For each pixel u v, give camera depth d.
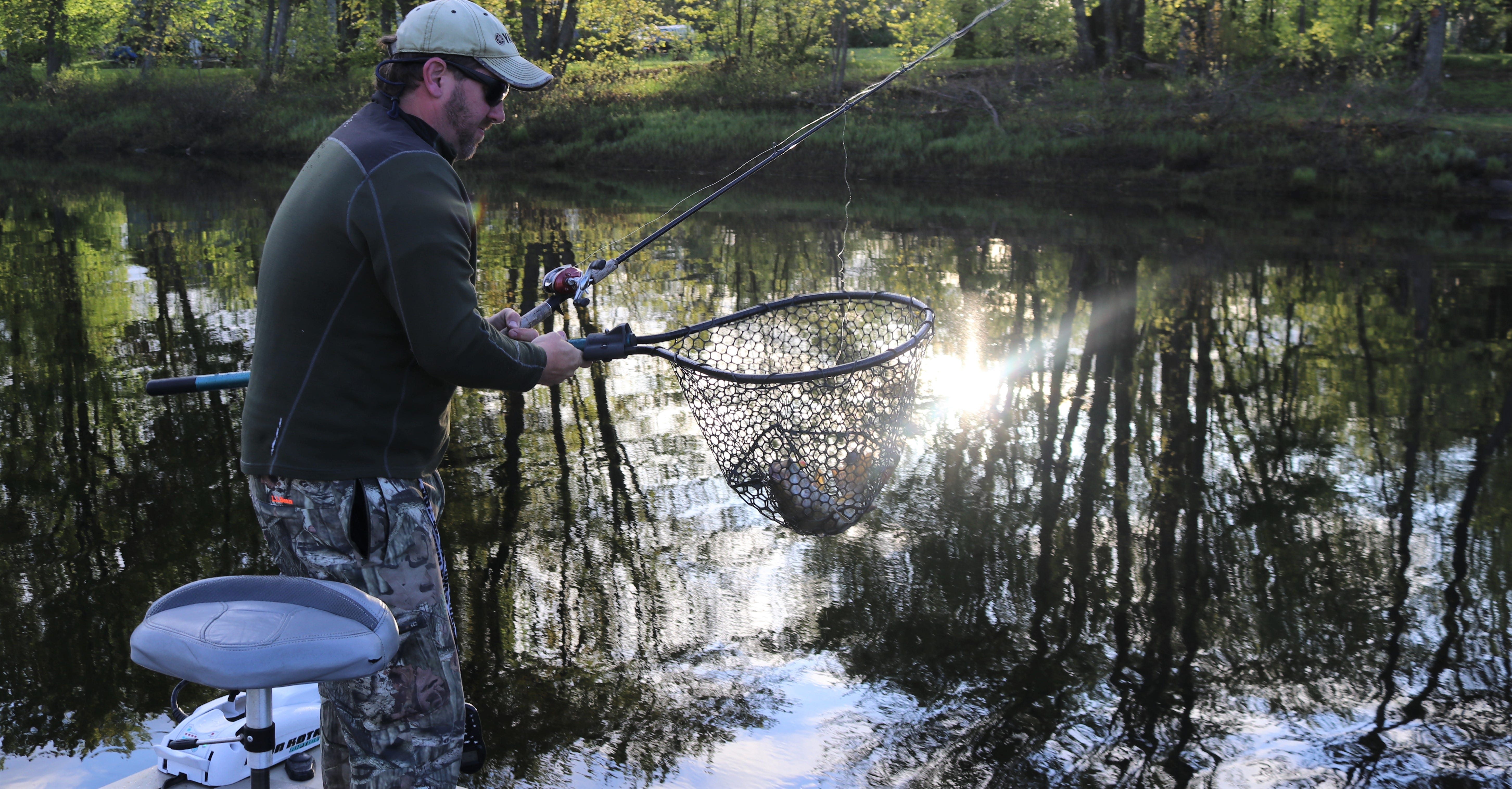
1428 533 4.30
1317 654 3.34
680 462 4.99
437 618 1.87
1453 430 5.59
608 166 23.58
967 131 22.06
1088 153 20.50
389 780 1.87
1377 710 3.04
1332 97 20.47
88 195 17.55
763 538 4.17
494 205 16.05
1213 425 5.66
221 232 13.03
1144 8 25.81
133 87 29.30
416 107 1.83
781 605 3.62
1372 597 3.73
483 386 1.80
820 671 3.20
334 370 1.75
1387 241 12.77
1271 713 3.02
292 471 1.77
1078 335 7.61
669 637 3.38
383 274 1.71
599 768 2.72
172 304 8.44
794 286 9.27
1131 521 4.40
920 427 5.65
